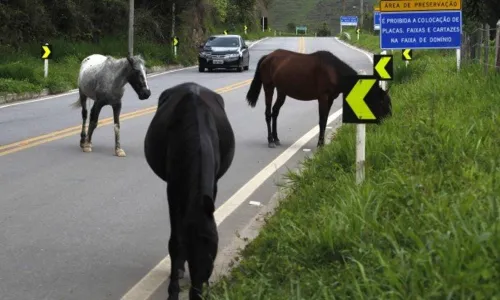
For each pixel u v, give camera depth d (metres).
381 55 12.06
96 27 37.44
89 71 12.45
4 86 22.09
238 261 6.71
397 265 4.89
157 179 10.61
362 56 44.72
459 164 7.78
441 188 7.03
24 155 12.33
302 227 6.62
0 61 26.44
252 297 5.17
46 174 10.85
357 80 7.54
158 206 9.07
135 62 11.96
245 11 82.12
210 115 5.61
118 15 38.22
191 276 4.34
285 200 8.57
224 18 70.06
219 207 9.10
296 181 9.29
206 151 5.05
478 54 17.75
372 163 8.76
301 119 17.55
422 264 4.75
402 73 21.22
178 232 4.87
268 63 13.34
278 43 67.88
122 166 11.54
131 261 7.00
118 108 12.43
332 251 5.76
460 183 7.11
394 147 9.25
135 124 16.19
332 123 16.81
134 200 9.36
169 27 41.78
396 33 16.84
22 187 9.98
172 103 5.98
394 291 4.48
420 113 11.70
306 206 7.81
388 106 11.48
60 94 24.02
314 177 9.15
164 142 5.68
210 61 34.25
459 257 4.71
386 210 6.57
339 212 6.36
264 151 13.09
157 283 6.42
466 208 5.78
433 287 4.42
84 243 7.54
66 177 10.66
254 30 85.88
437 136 9.02
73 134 14.76
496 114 10.30
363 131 7.71
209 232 4.36
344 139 10.47
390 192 6.83
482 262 4.54
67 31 34.69
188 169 4.98
